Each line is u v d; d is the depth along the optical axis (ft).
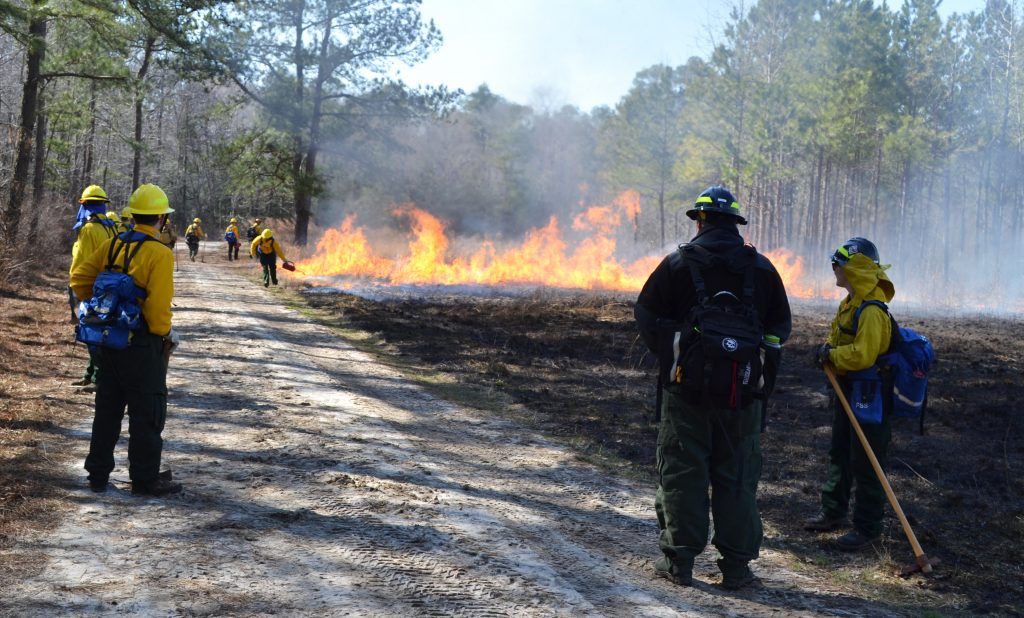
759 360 13.38
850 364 16.39
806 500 20.42
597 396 32.37
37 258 69.21
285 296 67.87
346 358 38.58
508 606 12.42
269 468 19.35
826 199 145.79
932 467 23.63
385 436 23.75
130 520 15.12
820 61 145.28
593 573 14.38
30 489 16.37
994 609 14.26
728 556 14.03
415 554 14.37
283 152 136.98
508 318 57.47
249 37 119.65
